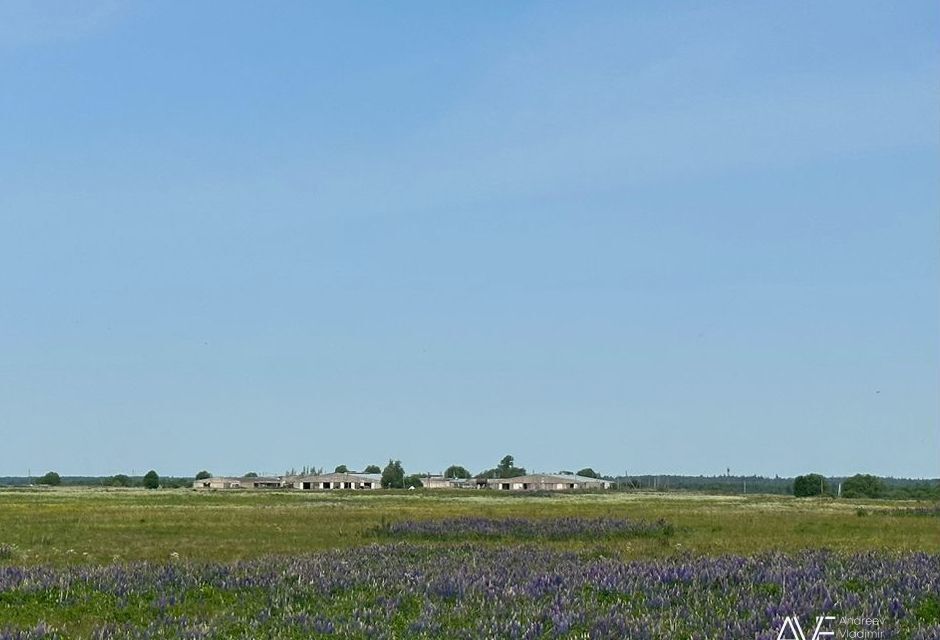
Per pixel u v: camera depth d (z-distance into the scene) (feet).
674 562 81.10
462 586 66.54
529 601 61.72
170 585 69.82
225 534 138.31
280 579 70.54
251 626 55.36
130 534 138.21
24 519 173.88
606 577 69.77
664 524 143.84
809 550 100.32
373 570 77.77
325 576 72.13
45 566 85.51
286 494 384.68
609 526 139.54
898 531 144.77
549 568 79.41
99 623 58.03
